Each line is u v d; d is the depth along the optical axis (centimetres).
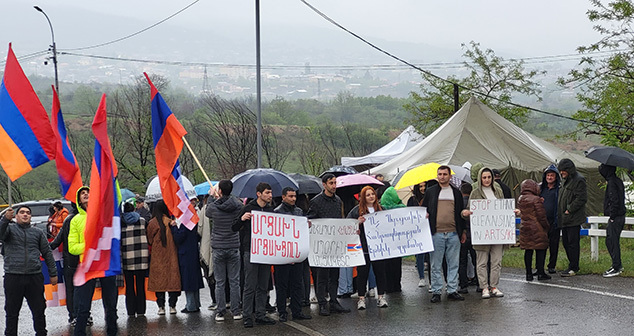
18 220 1059
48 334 1133
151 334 1074
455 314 1107
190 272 1223
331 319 1127
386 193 1259
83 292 1044
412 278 1538
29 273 1052
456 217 1218
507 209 1226
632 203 2344
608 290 1237
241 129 4325
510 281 1384
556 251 1434
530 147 2362
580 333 955
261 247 1098
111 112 4397
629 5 2770
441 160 2302
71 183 1130
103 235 1039
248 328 1089
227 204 1131
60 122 1120
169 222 1219
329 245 1163
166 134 1208
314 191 1380
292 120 8094
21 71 1082
